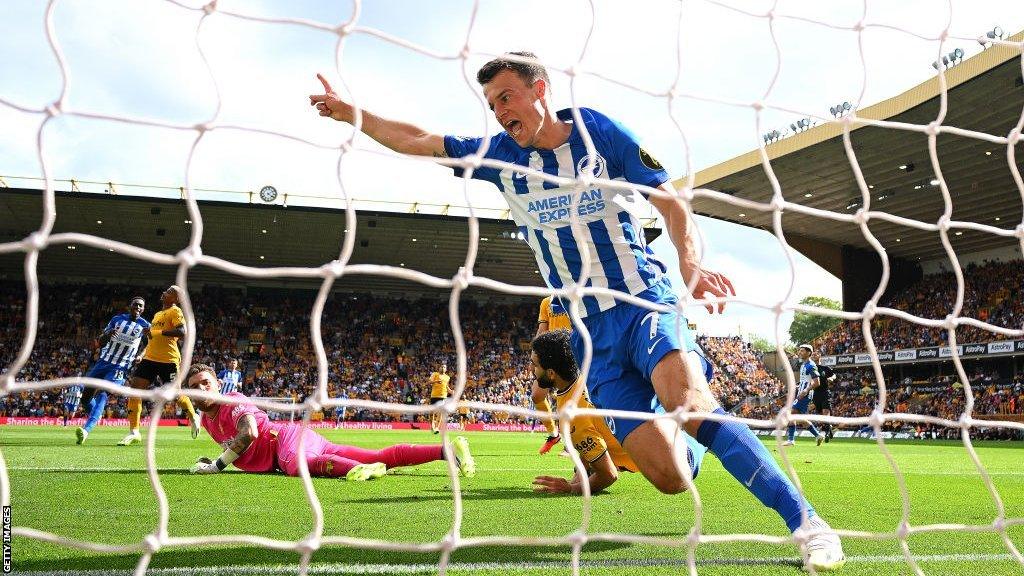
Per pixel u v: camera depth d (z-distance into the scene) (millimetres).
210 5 1763
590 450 4496
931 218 30219
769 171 2270
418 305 37031
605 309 3059
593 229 3012
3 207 26547
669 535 3113
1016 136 2672
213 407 5570
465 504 3973
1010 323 29641
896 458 10438
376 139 3230
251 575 2230
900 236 33062
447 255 33562
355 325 35656
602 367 3100
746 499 4379
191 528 3014
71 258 32688
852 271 35312
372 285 37281
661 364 2822
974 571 2451
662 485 2898
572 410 1826
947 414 29812
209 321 34375
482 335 36500
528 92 2820
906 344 32688
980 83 19031
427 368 34688
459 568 2383
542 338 4348
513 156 3100
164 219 28328
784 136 24984
